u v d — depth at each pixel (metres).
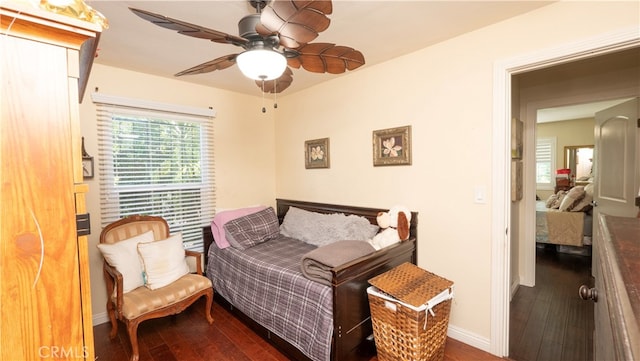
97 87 2.43
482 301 2.01
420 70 2.27
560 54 1.65
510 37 1.83
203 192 3.10
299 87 3.22
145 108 2.67
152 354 2.03
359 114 2.73
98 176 2.45
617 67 2.59
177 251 2.45
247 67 1.36
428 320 1.63
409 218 2.28
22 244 0.69
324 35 2.01
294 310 1.90
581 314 2.47
